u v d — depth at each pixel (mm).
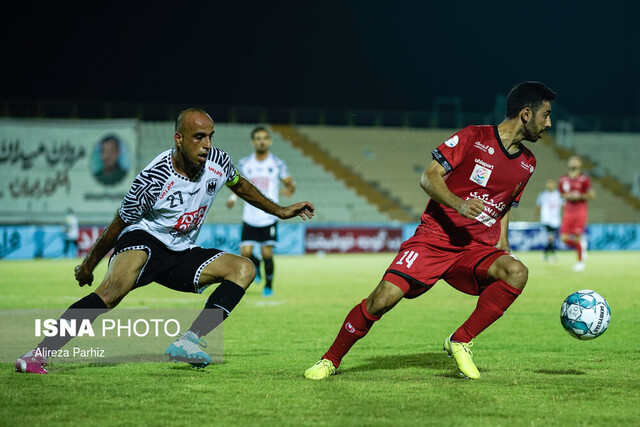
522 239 54812
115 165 54000
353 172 60719
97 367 9625
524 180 9234
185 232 9352
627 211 62281
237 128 60312
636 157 66438
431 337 13062
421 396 7980
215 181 9258
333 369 9117
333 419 6977
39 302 18859
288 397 7906
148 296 21062
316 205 57562
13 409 7305
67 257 46531
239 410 7320
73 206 53250
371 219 58031
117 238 9375
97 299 8828
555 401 7770
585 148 66625
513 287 8766
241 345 11945
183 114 8688
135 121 54531
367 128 64812
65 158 53281
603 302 9711
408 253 9109
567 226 33156
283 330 13891
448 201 8523
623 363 10266
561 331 13844
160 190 8859
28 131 52750
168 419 6969
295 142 61938
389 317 16250
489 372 9508
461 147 8898
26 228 45594
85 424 6773
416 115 64875
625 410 7398
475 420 6957
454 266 9219
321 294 22047
